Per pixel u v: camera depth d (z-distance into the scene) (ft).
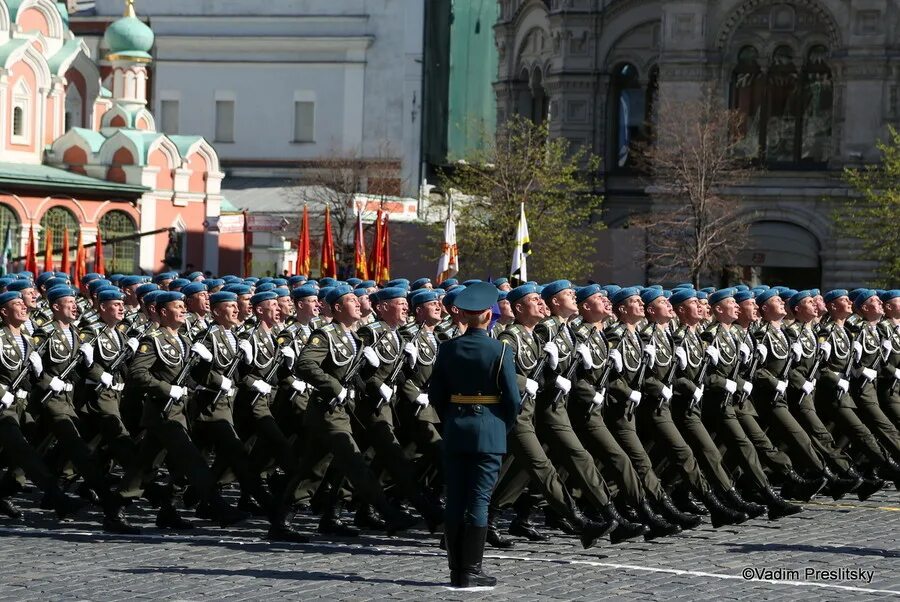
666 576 89.45
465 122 466.29
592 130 414.21
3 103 362.94
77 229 366.43
